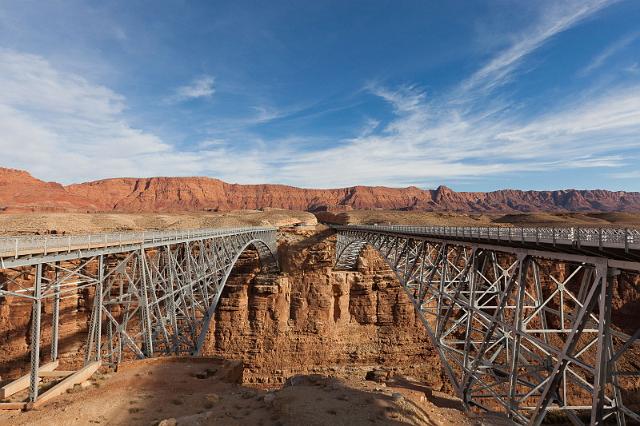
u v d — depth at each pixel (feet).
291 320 210.79
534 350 163.32
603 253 47.50
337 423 54.60
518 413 61.11
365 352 203.92
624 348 45.68
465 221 373.20
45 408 57.41
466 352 77.77
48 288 62.28
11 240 54.29
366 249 215.10
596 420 45.21
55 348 70.18
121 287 81.82
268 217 375.66
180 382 74.33
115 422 54.34
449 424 62.85
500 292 77.10
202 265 114.42
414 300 103.91
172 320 94.22
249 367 203.31
